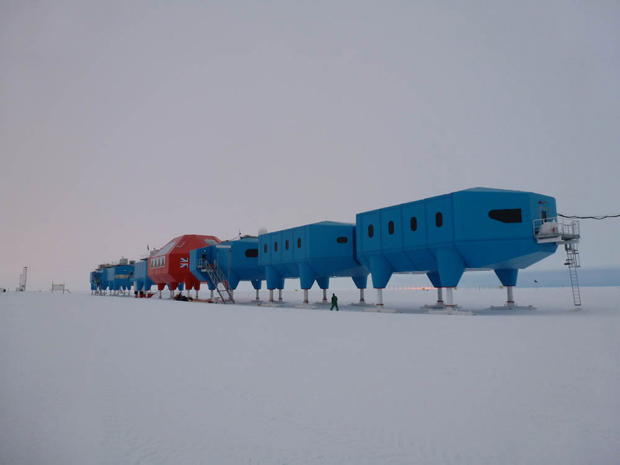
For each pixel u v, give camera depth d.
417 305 47.28
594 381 10.55
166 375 12.11
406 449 7.12
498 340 16.62
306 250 43.34
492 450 7.04
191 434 7.88
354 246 42.62
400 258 35.75
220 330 22.11
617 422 8.05
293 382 11.20
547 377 11.00
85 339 19.11
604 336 16.91
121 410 9.20
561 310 31.94
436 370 12.05
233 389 10.64
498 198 30.19
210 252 60.34
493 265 31.75
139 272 90.06
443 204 31.84
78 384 11.22
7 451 7.12
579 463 6.51
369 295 91.19
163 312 35.81
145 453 7.06
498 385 10.45
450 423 8.18
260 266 53.66
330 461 6.72
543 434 7.61
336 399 9.73
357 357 14.16
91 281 125.75
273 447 7.27
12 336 20.11
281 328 22.69
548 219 31.34
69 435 7.84
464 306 42.50
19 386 11.04
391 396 9.85
